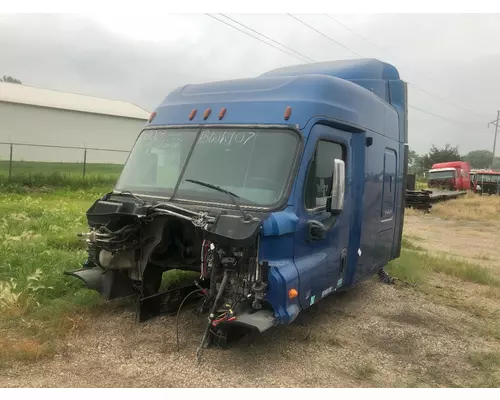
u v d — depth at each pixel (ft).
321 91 17.84
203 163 17.72
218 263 15.55
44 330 17.04
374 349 18.58
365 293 26.14
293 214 15.99
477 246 51.83
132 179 19.35
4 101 104.78
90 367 15.05
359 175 20.86
